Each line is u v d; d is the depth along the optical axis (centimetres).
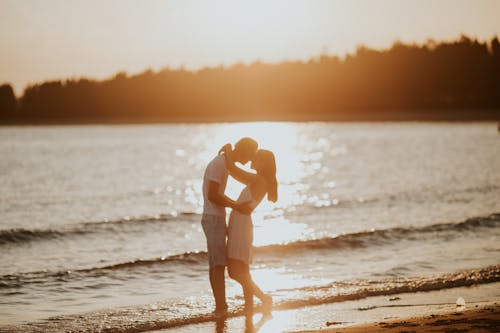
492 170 3444
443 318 724
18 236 1511
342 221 1739
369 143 7119
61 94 18625
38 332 737
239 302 859
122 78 19162
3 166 4288
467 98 16125
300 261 1182
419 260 1163
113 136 11000
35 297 936
